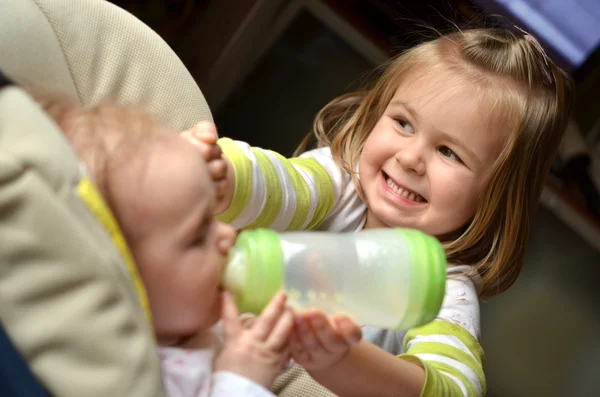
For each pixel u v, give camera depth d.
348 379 0.72
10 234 0.44
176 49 1.79
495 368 1.74
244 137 1.86
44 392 0.43
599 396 1.74
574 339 1.85
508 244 1.04
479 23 1.57
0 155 0.46
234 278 0.60
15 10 0.74
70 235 0.46
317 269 0.60
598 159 1.98
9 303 0.44
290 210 0.94
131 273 0.51
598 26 1.87
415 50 1.06
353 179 1.05
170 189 0.55
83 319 0.45
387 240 0.63
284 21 1.72
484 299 1.23
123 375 0.46
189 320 0.60
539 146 1.02
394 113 1.00
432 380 0.76
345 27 1.77
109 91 0.83
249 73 1.87
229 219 0.89
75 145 0.56
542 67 1.05
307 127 1.88
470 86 0.96
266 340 0.60
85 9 0.82
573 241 2.02
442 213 0.97
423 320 0.62
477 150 0.96
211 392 0.58
